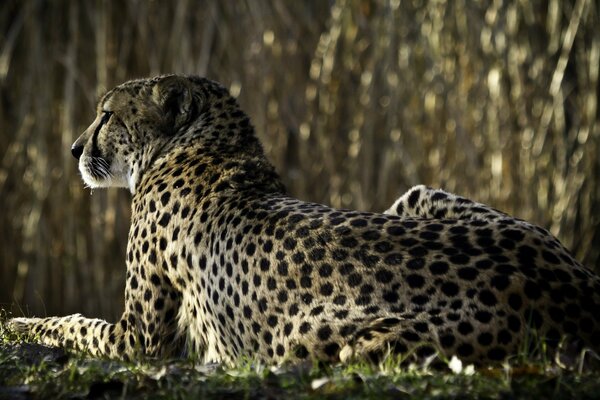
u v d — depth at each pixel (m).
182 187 8.56
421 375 6.10
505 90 18.16
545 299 6.65
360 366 6.39
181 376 6.51
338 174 18.05
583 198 18.95
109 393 6.29
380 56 18.03
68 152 18.25
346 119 18.20
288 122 18.27
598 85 19.25
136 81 9.66
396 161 17.94
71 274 18.16
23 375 6.73
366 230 7.25
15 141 18.61
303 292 7.20
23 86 18.61
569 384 5.92
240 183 8.44
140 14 18.42
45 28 18.72
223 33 18.38
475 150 17.91
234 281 7.66
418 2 18.17
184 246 8.22
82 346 9.07
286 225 7.54
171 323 8.52
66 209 18.27
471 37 18.06
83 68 18.53
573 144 19.08
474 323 6.59
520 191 18.17
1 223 18.44
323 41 18.19
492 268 6.77
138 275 8.74
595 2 19.30
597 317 6.68
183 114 9.34
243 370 6.57
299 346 7.08
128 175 9.53
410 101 17.95
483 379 5.98
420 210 8.30
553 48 18.73
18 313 17.33
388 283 6.90
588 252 18.91
